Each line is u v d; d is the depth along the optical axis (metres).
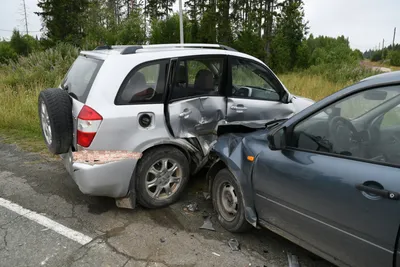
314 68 20.61
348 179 2.10
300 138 2.53
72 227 3.26
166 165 3.60
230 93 3.95
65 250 2.89
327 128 2.40
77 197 3.92
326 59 32.34
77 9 31.12
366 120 2.26
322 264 2.79
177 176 3.71
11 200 3.82
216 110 3.83
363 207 1.99
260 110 4.20
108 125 3.13
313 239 2.40
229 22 30.47
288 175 2.49
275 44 32.19
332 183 2.18
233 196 3.18
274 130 2.73
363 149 2.17
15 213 3.52
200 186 4.27
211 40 28.45
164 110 3.45
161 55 3.49
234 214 3.19
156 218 3.47
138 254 2.86
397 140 2.07
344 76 15.77
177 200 3.86
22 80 9.77
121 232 3.19
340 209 2.13
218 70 3.88
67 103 3.29
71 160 3.34
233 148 3.16
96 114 3.10
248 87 4.16
